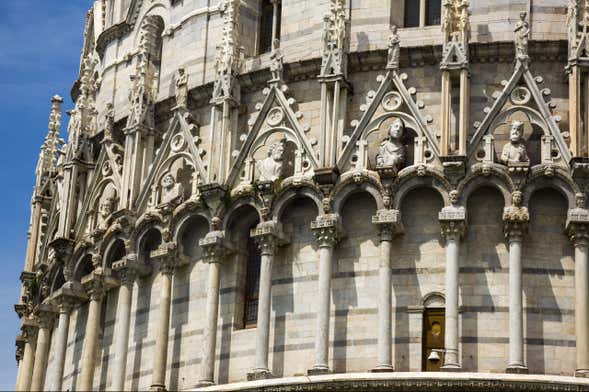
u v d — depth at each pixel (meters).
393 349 70.88
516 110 72.88
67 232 84.88
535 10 75.19
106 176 83.81
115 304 81.44
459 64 73.00
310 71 76.81
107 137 84.12
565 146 71.62
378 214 72.06
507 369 68.44
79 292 83.62
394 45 74.56
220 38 81.62
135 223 80.00
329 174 73.12
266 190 74.88
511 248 70.62
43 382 85.69
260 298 73.31
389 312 70.69
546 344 69.75
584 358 68.44
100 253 81.50
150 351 78.12
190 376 75.81
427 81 74.62
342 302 72.44
